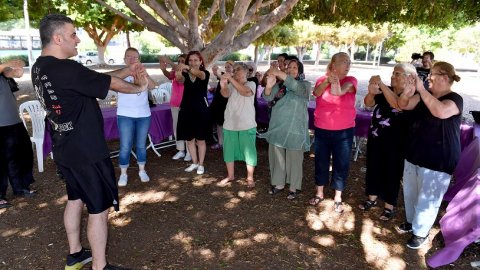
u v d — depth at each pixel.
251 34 6.55
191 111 4.70
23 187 4.10
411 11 8.26
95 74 2.20
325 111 3.69
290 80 3.69
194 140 5.02
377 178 3.75
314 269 2.88
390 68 39.69
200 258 3.00
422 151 2.99
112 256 2.99
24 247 3.12
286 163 4.14
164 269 2.84
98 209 2.39
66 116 2.22
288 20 9.22
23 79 17.17
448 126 2.87
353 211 3.92
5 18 13.52
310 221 3.68
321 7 8.49
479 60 28.61
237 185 4.60
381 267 2.93
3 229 3.40
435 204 3.05
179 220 3.64
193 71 4.44
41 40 2.22
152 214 3.76
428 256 3.09
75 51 2.31
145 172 4.73
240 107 4.29
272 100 4.03
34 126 4.75
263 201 4.13
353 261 3.01
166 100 7.21
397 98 3.16
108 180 2.42
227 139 4.47
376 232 3.48
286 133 3.91
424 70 5.91
